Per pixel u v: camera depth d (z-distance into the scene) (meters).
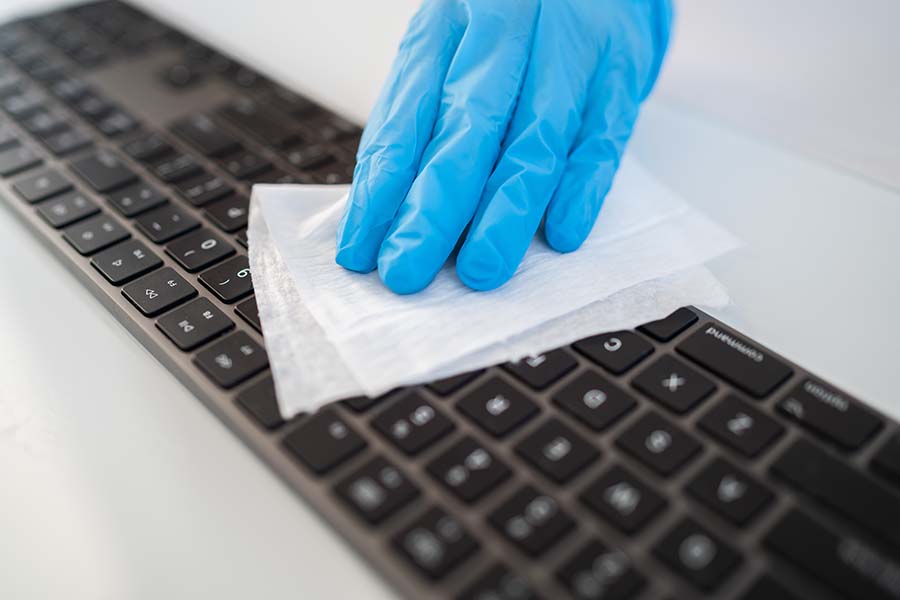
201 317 0.29
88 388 0.29
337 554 0.25
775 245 0.33
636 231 0.33
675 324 0.29
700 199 0.35
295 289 0.30
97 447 0.27
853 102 0.39
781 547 0.24
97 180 0.34
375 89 0.41
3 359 0.29
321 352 0.28
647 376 0.27
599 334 0.29
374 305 0.29
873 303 0.31
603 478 0.25
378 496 0.25
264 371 0.28
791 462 0.25
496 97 0.32
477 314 0.29
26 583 0.25
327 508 0.25
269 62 0.43
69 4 0.48
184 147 0.36
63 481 0.26
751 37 0.42
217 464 0.27
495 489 0.25
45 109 0.39
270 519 0.25
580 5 0.33
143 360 0.29
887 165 0.36
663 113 0.39
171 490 0.26
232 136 0.37
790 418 0.26
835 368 0.29
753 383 0.27
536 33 0.33
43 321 0.31
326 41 0.44
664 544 0.24
